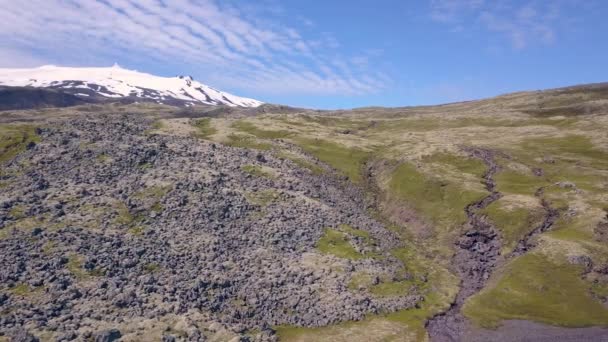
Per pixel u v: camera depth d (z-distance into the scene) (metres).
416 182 153.12
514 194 138.12
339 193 148.38
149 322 67.56
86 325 64.62
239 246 98.44
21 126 136.00
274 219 112.19
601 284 93.69
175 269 84.94
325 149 196.12
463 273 107.31
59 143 126.25
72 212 95.00
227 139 195.00
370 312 84.94
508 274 99.25
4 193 97.69
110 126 149.12
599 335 79.25
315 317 80.69
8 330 60.75
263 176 138.75
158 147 135.38
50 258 79.00
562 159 175.25
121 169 117.25
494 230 120.50
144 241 90.88
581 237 108.38
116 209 99.31
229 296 82.06
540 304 88.94
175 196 109.38
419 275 103.00
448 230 126.12
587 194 132.00
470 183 147.88
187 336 66.25
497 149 192.12
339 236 111.56
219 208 109.75
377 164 180.62
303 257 99.25
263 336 71.62
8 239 82.19
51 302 68.44
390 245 116.75
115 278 77.56
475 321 84.69
